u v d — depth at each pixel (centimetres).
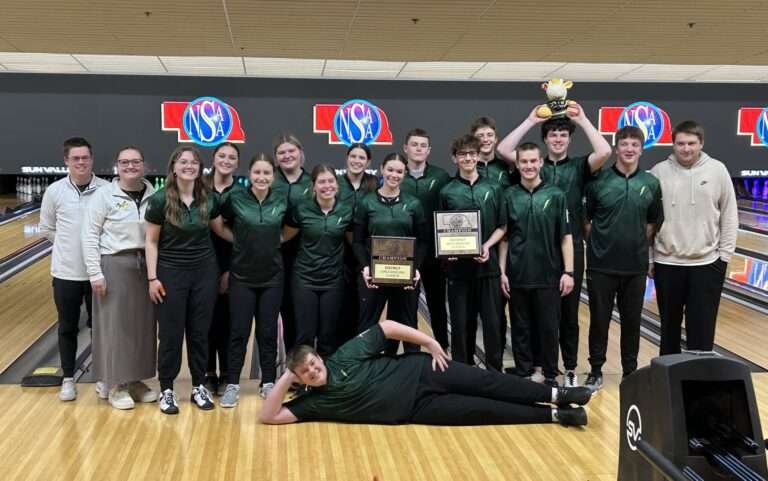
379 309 327
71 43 480
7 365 377
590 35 459
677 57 537
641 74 654
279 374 370
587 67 620
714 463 170
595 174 331
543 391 290
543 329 324
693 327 326
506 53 520
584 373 368
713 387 182
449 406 285
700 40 475
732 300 532
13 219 880
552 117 337
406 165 362
